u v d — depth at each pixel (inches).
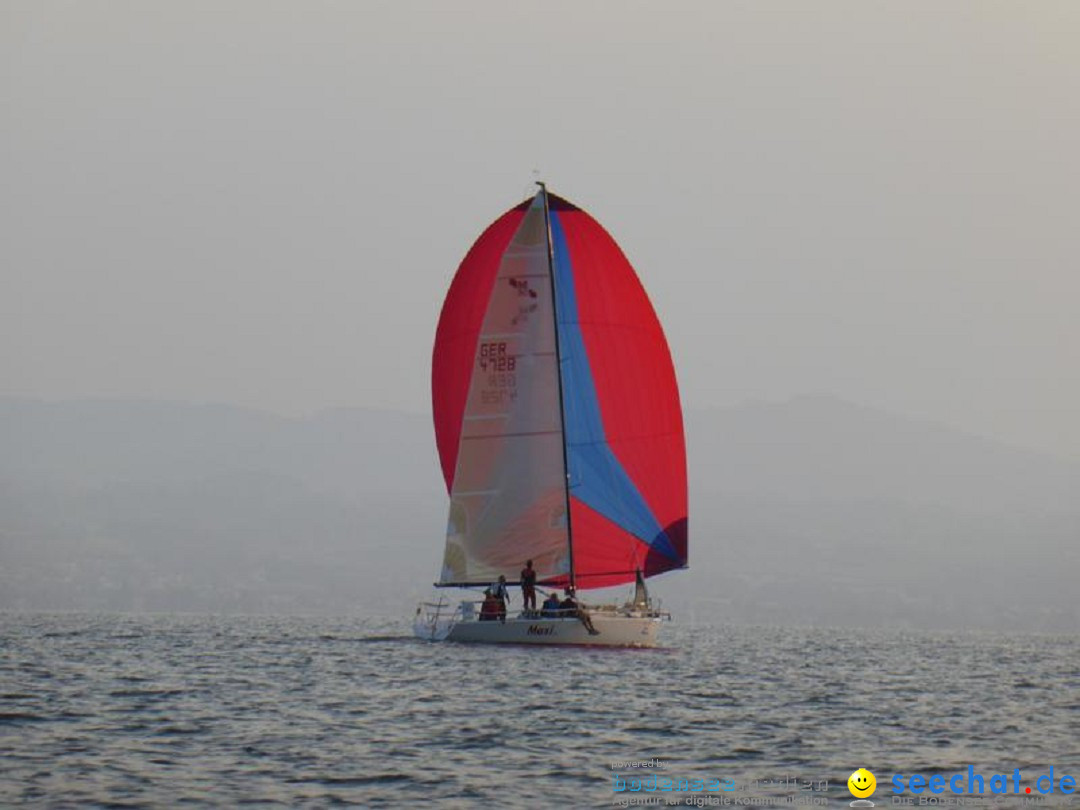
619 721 5108.3
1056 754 4633.4
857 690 6653.5
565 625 7554.1
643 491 7746.1
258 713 5088.6
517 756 4345.5
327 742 4498.0
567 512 7578.7
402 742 4534.9
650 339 7795.3
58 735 4503.0
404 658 7308.1
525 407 7598.4
